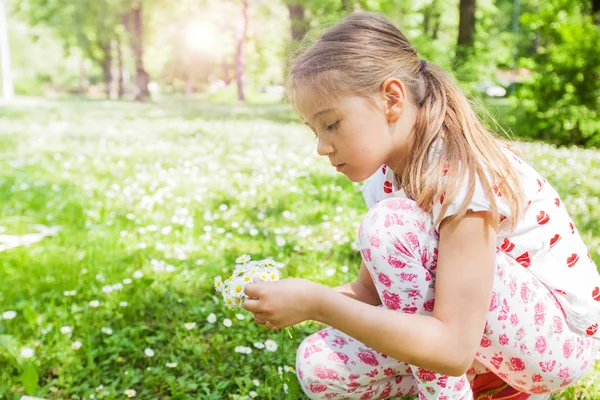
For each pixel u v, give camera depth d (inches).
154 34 1349.7
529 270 61.1
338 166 60.5
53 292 115.7
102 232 155.6
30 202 192.2
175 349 95.7
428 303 59.3
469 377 67.0
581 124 348.5
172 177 220.1
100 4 1059.3
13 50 2066.9
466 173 55.4
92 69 2244.1
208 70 1626.5
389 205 60.3
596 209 177.2
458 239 55.1
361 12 62.9
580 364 62.8
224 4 1227.2
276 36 1253.7
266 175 219.3
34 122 488.7
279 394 81.3
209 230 150.3
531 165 66.3
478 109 69.3
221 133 403.5
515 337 58.8
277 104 935.7
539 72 367.2
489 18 847.1
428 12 759.7
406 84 58.7
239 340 96.7
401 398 79.4
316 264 129.0
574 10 388.2
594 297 63.6
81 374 88.2
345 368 68.1
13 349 86.4
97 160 270.8
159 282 121.7
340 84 56.4
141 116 588.4
